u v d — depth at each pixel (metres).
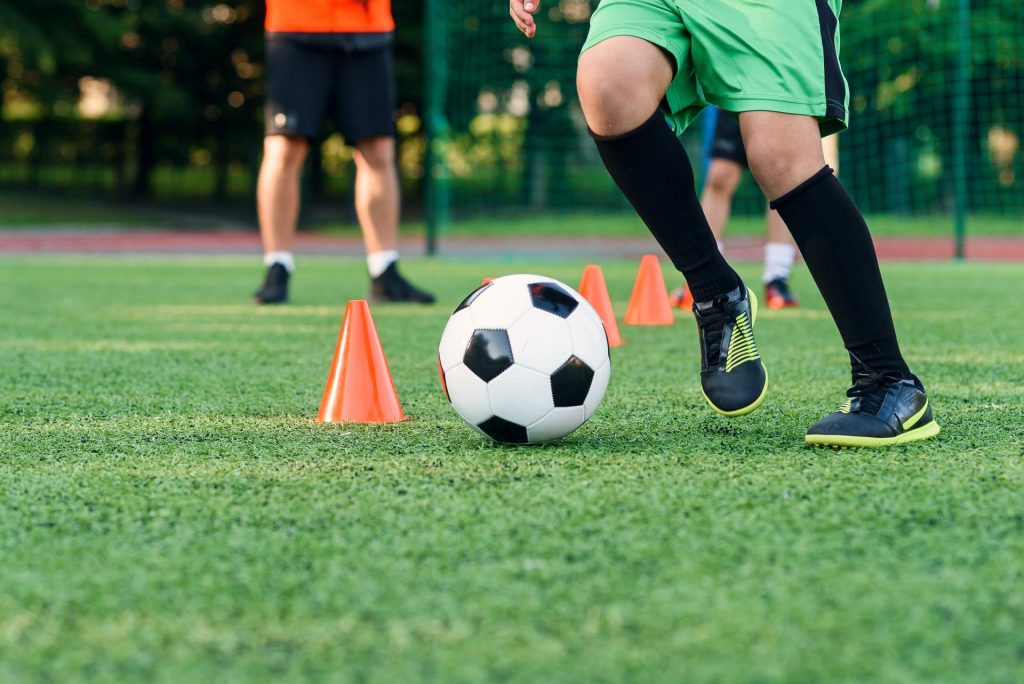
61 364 4.16
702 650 1.38
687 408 3.15
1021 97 18.14
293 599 1.57
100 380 3.75
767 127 2.53
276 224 6.65
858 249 2.55
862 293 2.57
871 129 18.69
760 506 2.02
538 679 1.31
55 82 23.36
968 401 3.23
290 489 2.18
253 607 1.54
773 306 6.38
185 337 5.02
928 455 2.46
